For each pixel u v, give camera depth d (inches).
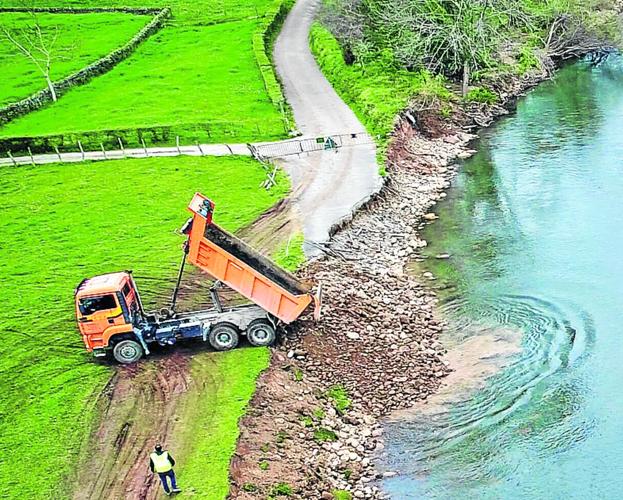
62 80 2947.8
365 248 1611.7
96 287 1159.6
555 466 989.2
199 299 1380.4
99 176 2082.9
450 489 964.6
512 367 1198.9
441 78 2669.8
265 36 3331.7
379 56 2812.5
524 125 2466.8
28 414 1095.6
